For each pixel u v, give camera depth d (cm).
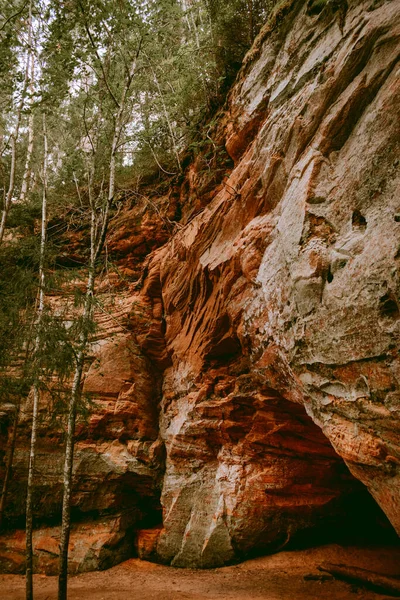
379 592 723
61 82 826
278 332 648
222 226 879
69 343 712
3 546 1027
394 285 413
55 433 1103
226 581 835
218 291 879
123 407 1130
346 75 567
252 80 887
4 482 1037
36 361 730
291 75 735
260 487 903
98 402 1123
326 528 964
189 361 1051
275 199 723
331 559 888
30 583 737
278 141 703
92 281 771
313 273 539
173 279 1100
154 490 1100
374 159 484
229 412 903
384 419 441
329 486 916
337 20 636
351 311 474
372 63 527
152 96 1224
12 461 1086
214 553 928
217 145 1016
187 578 878
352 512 970
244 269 756
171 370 1187
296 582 802
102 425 1118
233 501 919
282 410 824
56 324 724
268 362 727
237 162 930
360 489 928
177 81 1124
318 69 651
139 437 1130
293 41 765
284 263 623
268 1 1045
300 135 638
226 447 980
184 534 974
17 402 1064
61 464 1085
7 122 1173
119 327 1212
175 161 1248
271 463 908
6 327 756
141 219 1282
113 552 1018
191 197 1105
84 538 1029
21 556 1002
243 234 782
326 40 656
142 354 1216
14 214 1281
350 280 477
